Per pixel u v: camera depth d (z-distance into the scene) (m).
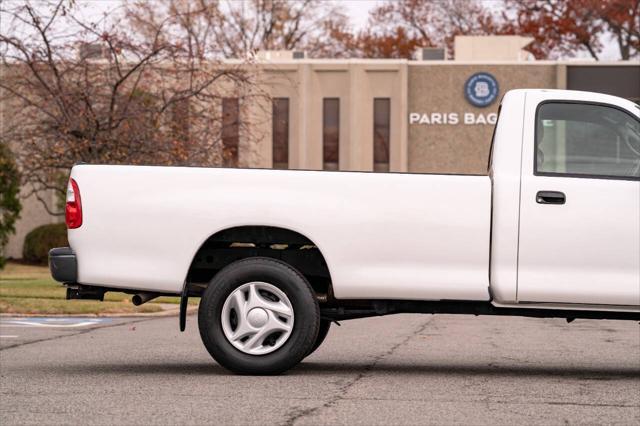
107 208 9.95
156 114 26.39
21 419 7.51
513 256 9.70
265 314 9.68
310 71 46.25
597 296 9.66
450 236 9.74
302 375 9.94
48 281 28.83
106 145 25.39
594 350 13.06
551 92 10.01
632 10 57.12
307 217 9.80
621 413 7.91
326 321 11.35
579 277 9.69
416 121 46.50
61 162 25.72
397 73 46.12
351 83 46.03
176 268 9.88
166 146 25.69
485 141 46.19
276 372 9.76
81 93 25.16
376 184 9.80
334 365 10.98
